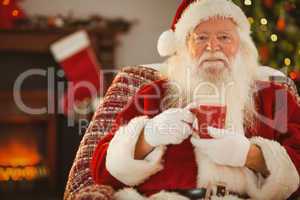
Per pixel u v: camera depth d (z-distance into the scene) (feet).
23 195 15.19
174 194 4.89
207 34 5.08
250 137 5.20
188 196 4.88
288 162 4.87
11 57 15.03
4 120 15.16
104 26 14.88
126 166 4.88
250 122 5.24
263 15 8.35
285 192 4.90
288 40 8.43
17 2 15.05
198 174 4.92
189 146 4.98
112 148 4.99
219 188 4.87
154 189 4.98
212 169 4.89
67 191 5.40
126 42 15.39
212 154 4.79
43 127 15.31
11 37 14.88
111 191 4.87
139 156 4.95
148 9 15.44
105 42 14.97
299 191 5.04
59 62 14.37
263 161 4.89
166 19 15.44
